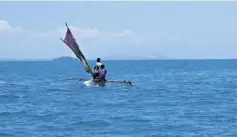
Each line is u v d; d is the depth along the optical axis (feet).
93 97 212.64
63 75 488.85
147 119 140.97
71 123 133.39
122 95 222.28
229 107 173.58
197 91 252.62
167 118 143.33
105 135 114.83
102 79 259.80
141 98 209.46
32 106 178.29
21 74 517.14
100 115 150.30
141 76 457.27
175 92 244.42
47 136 113.80
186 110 164.25
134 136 113.50
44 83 325.21
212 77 428.97
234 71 591.78
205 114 152.76
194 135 114.52
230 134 115.24
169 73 542.16
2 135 114.93
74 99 203.92
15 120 140.26
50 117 146.20
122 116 147.64
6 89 268.41
